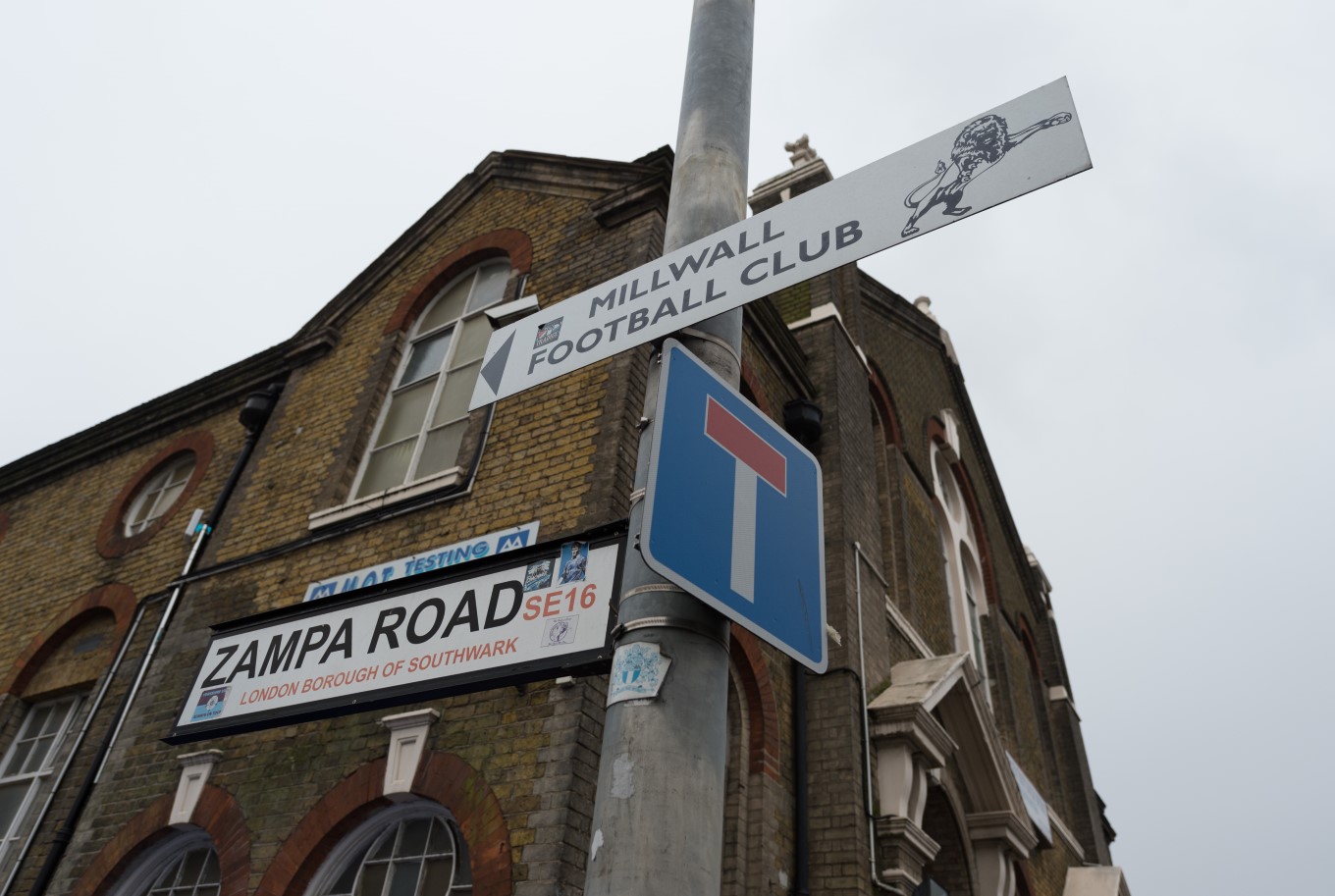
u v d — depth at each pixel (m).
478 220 10.28
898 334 15.16
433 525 7.30
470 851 5.34
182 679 7.98
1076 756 17.09
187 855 7.03
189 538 9.65
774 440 3.14
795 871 7.36
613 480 6.46
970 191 2.80
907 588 11.51
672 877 2.22
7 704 9.55
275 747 6.80
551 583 4.87
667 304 3.23
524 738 5.60
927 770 8.77
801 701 8.26
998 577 16.42
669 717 2.44
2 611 11.07
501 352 3.69
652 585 2.67
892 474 12.71
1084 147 2.64
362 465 8.89
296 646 5.89
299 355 10.70
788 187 14.12
